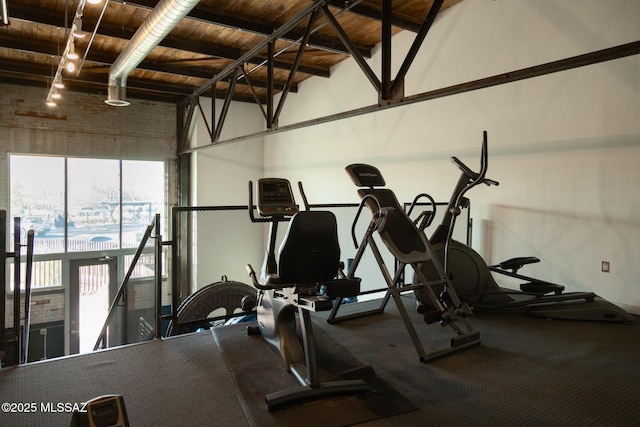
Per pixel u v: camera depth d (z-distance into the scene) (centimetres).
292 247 249
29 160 793
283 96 530
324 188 781
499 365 293
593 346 327
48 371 281
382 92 410
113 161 870
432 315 328
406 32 602
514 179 480
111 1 464
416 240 359
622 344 331
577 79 422
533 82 457
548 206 450
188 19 535
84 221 845
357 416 228
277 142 922
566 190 435
